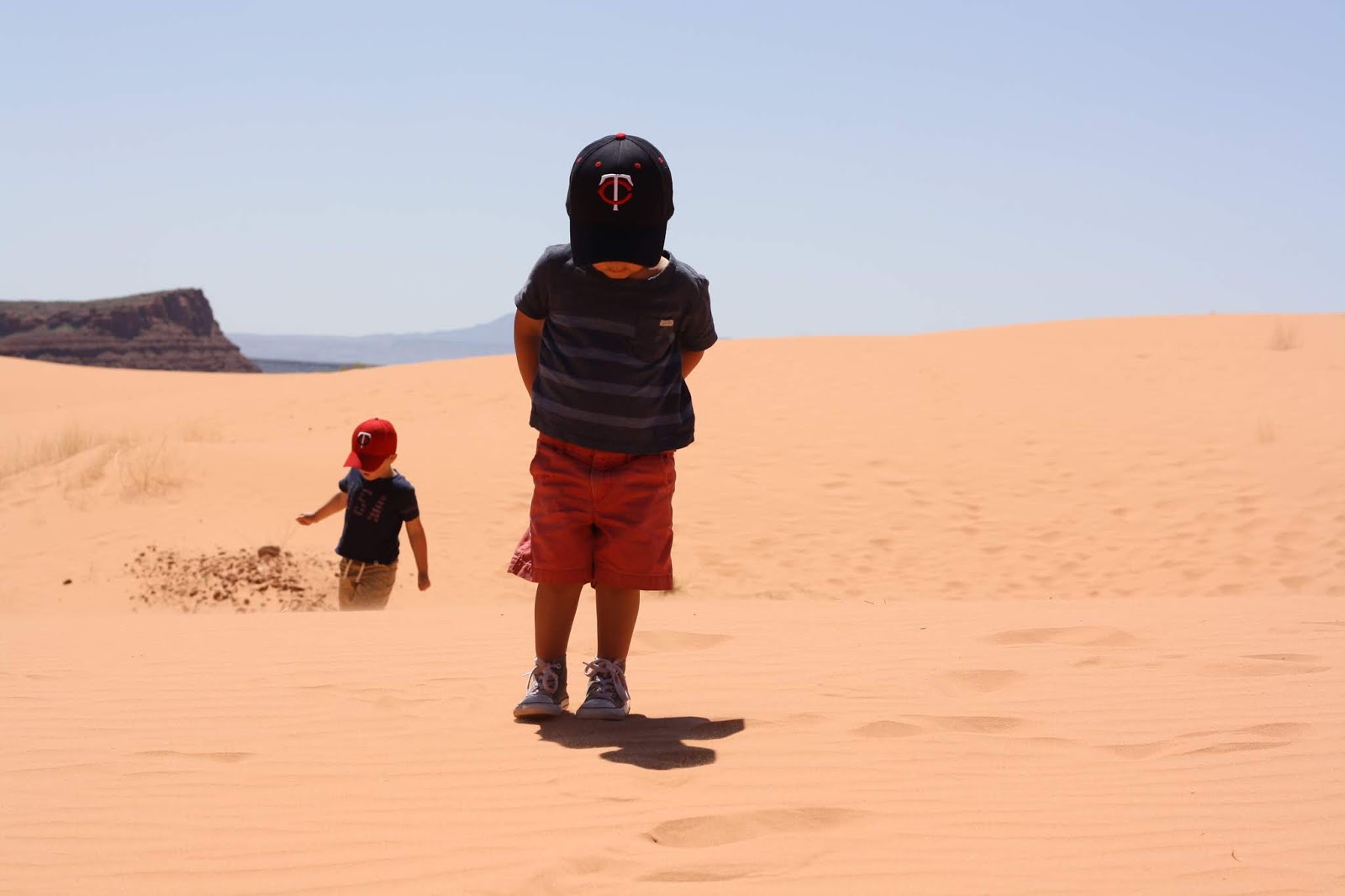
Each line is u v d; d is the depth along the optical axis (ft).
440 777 11.54
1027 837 9.56
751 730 13.30
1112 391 67.82
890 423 64.49
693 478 56.08
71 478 51.06
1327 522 43.86
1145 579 40.40
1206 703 14.28
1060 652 17.95
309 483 52.21
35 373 168.45
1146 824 9.87
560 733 13.33
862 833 9.71
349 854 9.41
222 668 17.48
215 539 45.01
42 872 9.14
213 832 10.02
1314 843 9.30
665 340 13.93
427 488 54.75
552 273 13.91
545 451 14.21
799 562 44.75
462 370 99.04
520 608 26.27
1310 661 16.71
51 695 15.76
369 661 17.87
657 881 8.64
